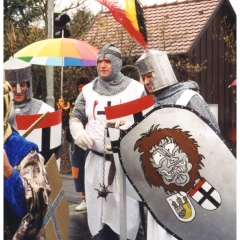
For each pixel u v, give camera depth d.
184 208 3.72
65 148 10.41
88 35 13.00
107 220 5.19
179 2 17.19
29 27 13.04
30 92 4.97
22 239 2.71
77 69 12.41
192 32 15.87
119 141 3.84
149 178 3.79
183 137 3.71
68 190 8.62
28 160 2.76
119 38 12.67
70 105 7.39
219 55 17.69
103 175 4.93
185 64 15.29
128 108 4.64
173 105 3.73
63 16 8.22
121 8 4.10
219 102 17.88
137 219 5.12
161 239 3.85
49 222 3.21
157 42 15.41
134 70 6.65
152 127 3.77
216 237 3.69
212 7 16.80
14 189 2.70
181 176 3.71
